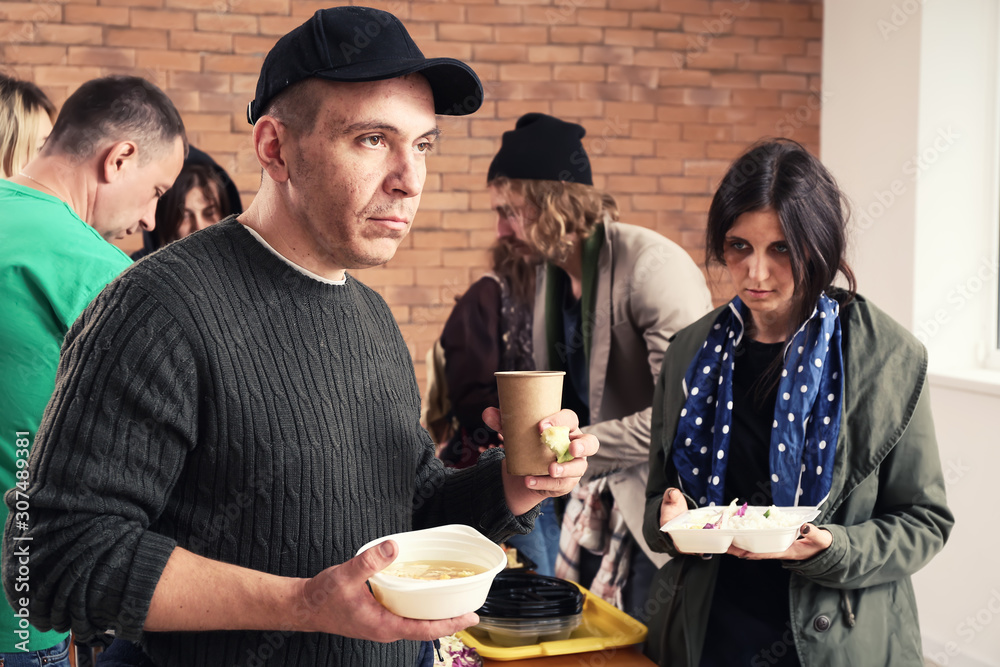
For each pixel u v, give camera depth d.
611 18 4.37
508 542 2.35
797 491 1.44
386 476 1.03
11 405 1.34
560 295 2.46
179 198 2.50
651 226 4.49
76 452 0.82
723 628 1.48
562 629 1.53
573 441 1.02
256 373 0.92
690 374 1.61
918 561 1.39
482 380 2.44
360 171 0.89
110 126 1.54
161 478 0.87
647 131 4.45
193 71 4.01
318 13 0.91
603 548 2.27
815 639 1.38
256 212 1.01
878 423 1.42
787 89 4.56
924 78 2.92
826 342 1.46
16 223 1.39
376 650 1.00
